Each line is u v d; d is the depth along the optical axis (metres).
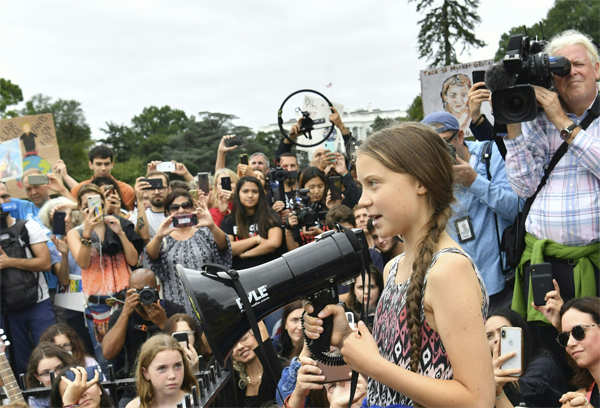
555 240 3.65
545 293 3.52
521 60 3.22
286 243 5.98
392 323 1.81
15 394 3.89
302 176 6.51
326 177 6.52
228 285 1.95
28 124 7.58
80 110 58.38
